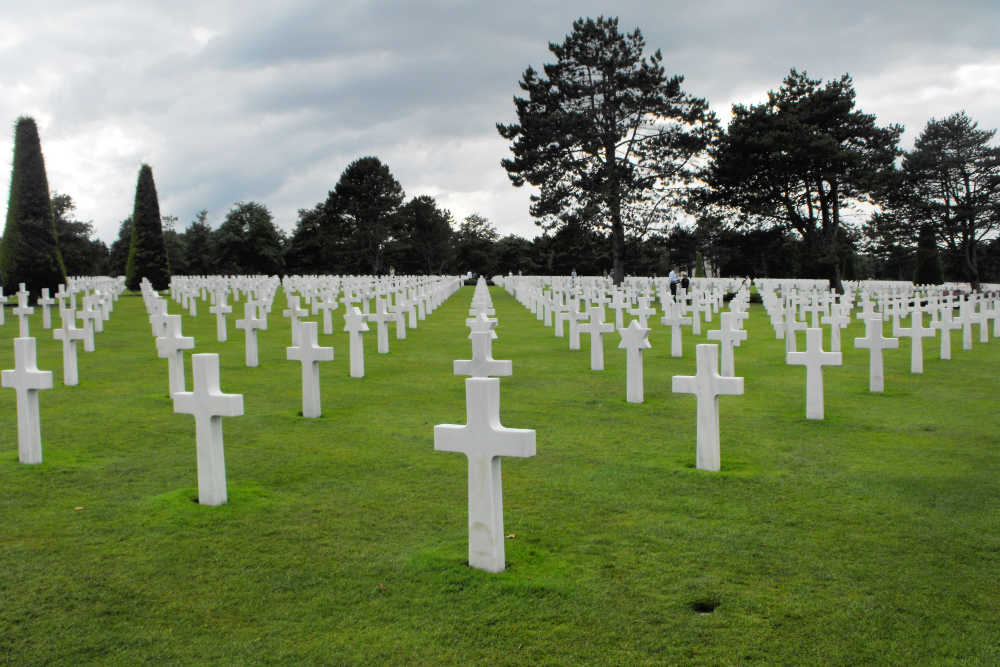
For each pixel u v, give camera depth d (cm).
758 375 1366
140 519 600
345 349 1764
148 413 1010
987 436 890
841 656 400
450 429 498
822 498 656
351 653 407
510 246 10394
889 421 972
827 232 4662
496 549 495
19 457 764
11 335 2041
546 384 1268
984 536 564
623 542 554
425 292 3067
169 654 407
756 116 4497
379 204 9644
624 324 2520
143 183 4541
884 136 4525
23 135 3450
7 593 475
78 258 8381
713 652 405
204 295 3322
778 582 487
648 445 848
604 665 393
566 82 4744
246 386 1235
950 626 430
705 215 5009
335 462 773
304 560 522
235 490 671
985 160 5981
